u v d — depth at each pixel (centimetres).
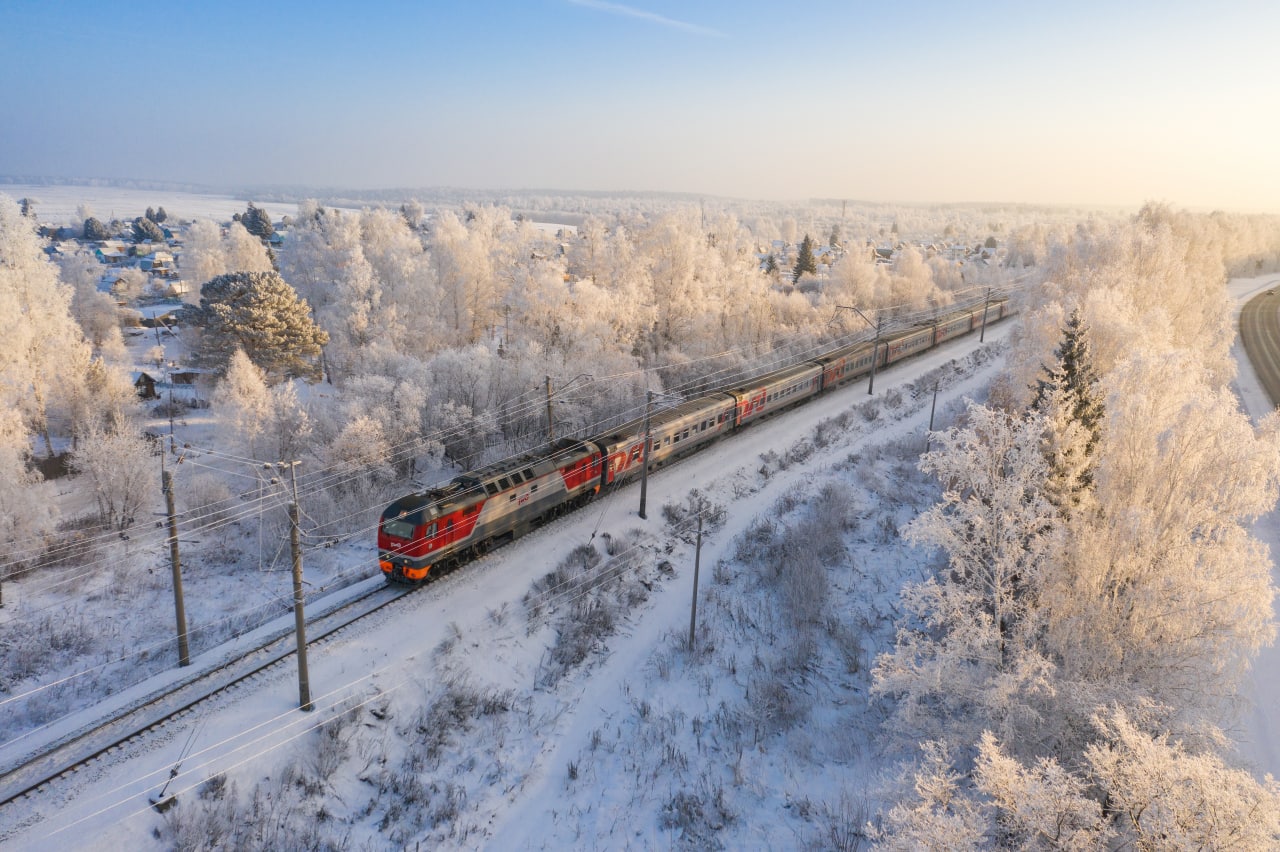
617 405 4822
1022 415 3070
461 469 4159
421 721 2130
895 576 3117
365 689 2147
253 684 2106
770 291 7831
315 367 5916
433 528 2575
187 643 2244
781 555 3231
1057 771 1334
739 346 6312
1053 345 3606
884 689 1928
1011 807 1332
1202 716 1703
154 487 3534
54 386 4491
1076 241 5103
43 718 2061
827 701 2409
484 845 1816
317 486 3522
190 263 7644
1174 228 7894
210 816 1695
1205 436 1856
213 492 3528
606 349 5138
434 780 1975
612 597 2880
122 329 7888
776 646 2675
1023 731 1831
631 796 2000
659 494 3653
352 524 3403
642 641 2703
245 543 3288
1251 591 1778
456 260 6341
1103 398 2359
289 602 2722
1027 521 1922
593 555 3061
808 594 2886
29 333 4281
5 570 2836
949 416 5091
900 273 9038
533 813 1933
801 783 2044
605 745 2192
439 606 2573
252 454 3878
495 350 5603
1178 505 1877
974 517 1956
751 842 1831
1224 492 1855
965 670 1989
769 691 2409
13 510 2916
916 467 4197
